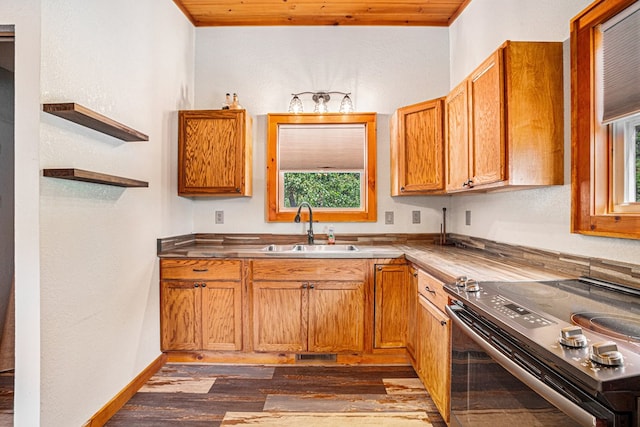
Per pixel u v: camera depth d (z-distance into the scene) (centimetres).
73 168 162
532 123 179
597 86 155
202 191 283
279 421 193
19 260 149
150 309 245
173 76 279
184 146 283
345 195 323
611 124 152
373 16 310
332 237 308
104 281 193
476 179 209
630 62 137
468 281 144
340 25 319
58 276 159
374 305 257
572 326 94
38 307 149
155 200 251
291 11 303
